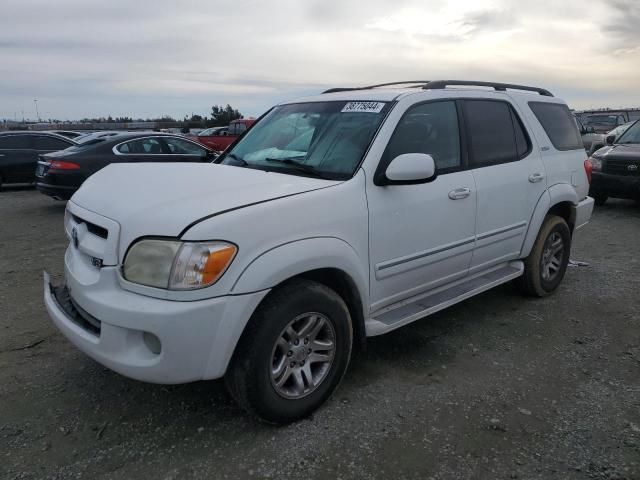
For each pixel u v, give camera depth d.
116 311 2.60
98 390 3.37
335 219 3.05
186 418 3.06
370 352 3.91
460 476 2.60
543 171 4.73
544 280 4.98
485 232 4.16
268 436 2.90
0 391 3.34
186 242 2.55
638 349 4.01
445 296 3.91
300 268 2.84
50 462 2.68
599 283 5.57
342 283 3.21
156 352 2.63
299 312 2.87
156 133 10.77
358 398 3.28
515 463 2.69
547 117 5.03
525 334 4.27
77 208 3.21
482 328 4.38
